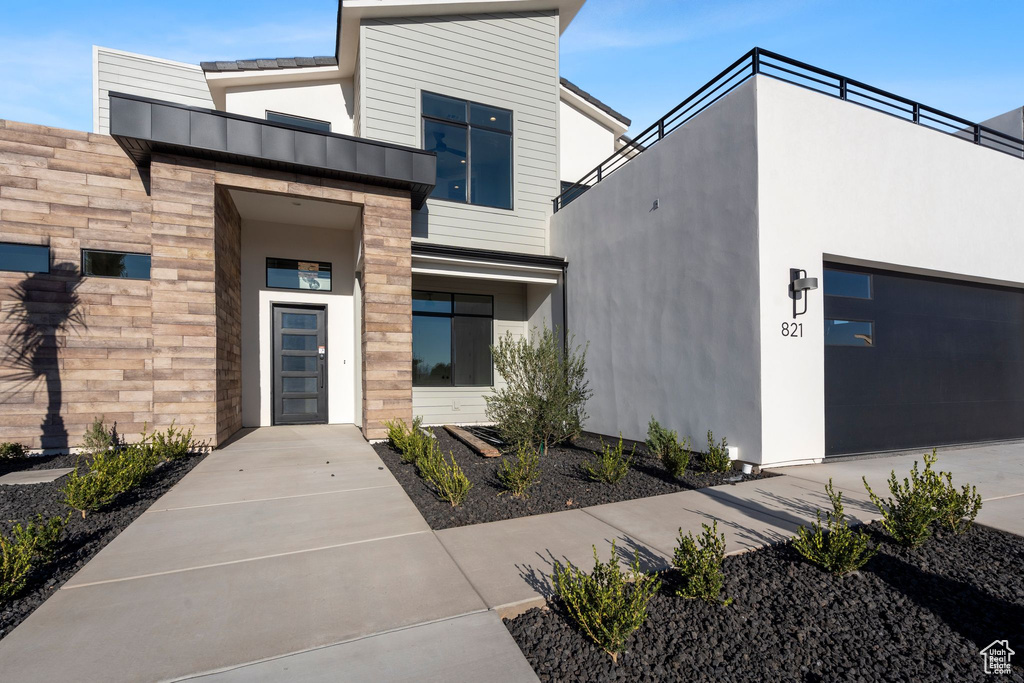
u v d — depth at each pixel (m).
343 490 4.86
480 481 5.27
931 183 7.05
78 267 6.71
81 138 6.79
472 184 9.98
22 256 6.53
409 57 9.45
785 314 5.76
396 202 7.98
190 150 6.45
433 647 2.16
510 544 3.39
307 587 2.73
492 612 2.45
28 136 6.53
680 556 2.82
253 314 9.11
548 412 7.02
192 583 2.79
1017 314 8.46
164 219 6.46
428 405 10.02
